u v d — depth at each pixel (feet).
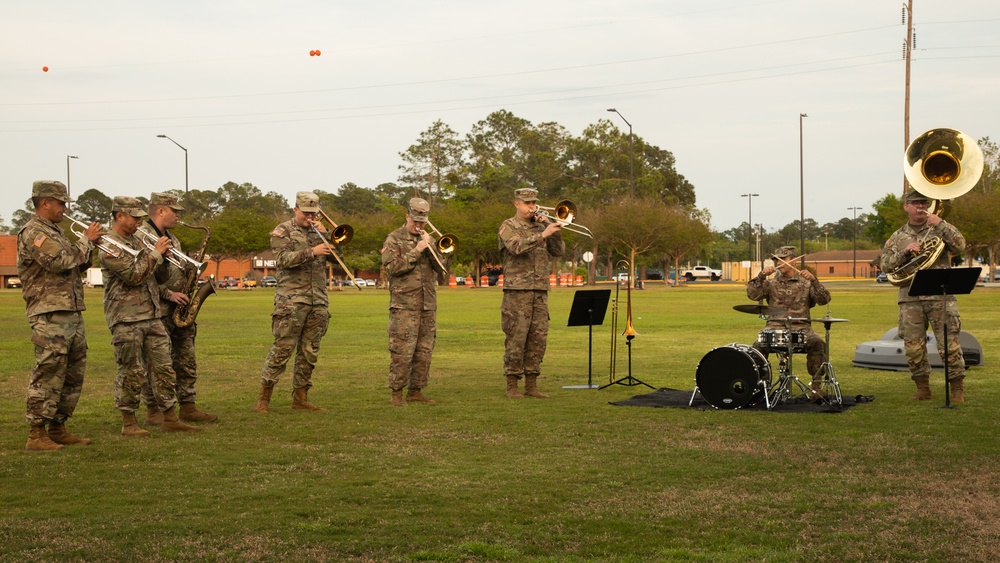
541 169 371.15
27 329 85.81
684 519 20.98
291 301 36.60
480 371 52.16
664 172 392.27
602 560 18.16
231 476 25.31
